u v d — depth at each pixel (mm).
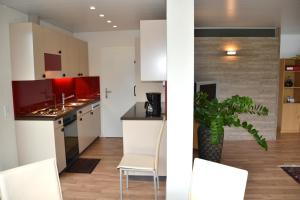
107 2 3178
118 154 4621
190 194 1754
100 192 3188
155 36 3312
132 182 3480
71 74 4531
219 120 2914
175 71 2256
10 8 3352
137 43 5332
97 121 5566
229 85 5496
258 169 3889
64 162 3752
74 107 4285
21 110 3564
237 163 4145
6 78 3256
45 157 3443
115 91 5738
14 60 3311
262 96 5504
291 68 6012
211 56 5434
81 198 3037
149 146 3414
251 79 5469
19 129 3441
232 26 5320
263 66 5430
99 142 5434
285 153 4656
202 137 3195
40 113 3711
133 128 3391
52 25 4637
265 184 3375
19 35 3268
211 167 1653
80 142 4473
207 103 3141
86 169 3904
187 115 2295
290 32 6027
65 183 3430
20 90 3535
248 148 4980
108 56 5648
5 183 1553
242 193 1477
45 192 1724
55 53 3871
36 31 3334
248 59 5418
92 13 3775
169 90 2281
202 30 5523
